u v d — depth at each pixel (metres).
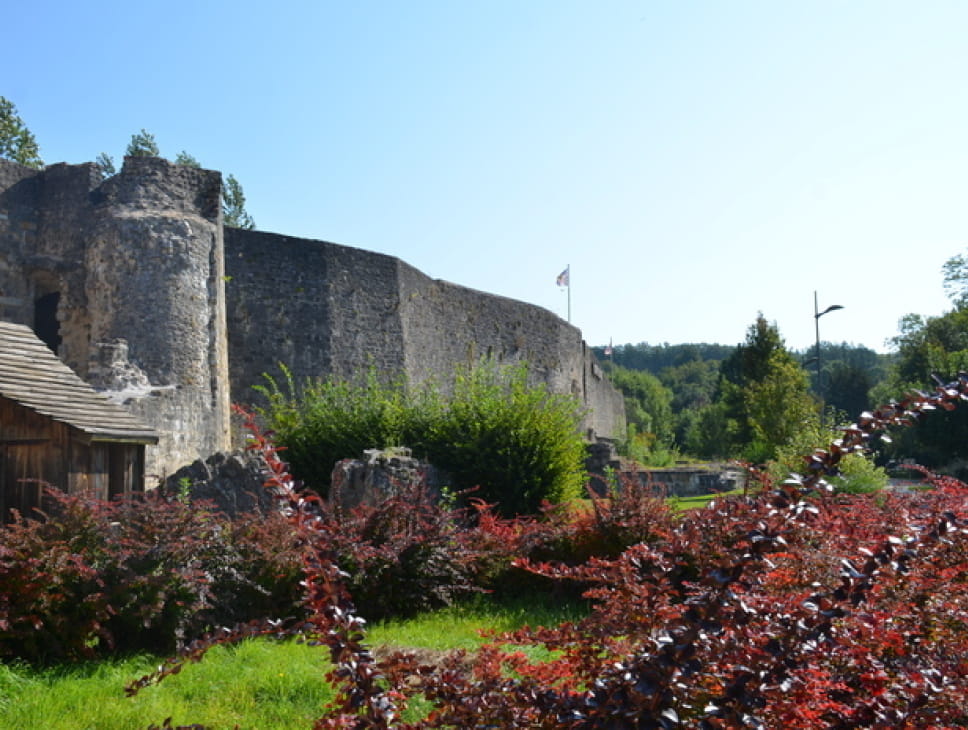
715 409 51.88
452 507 13.24
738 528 2.88
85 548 6.96
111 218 16.86
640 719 2.27
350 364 22.95
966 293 53.31
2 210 17.58
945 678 2.89
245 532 8.09
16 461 8.49
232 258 20.75
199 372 17.08
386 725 2.47
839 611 2.51
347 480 11.47
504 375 18.30
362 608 8.35
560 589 9.16
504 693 2.84
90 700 5.45
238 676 5.97
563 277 42.88
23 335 9.82
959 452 34.22
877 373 105.00
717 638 2.61
